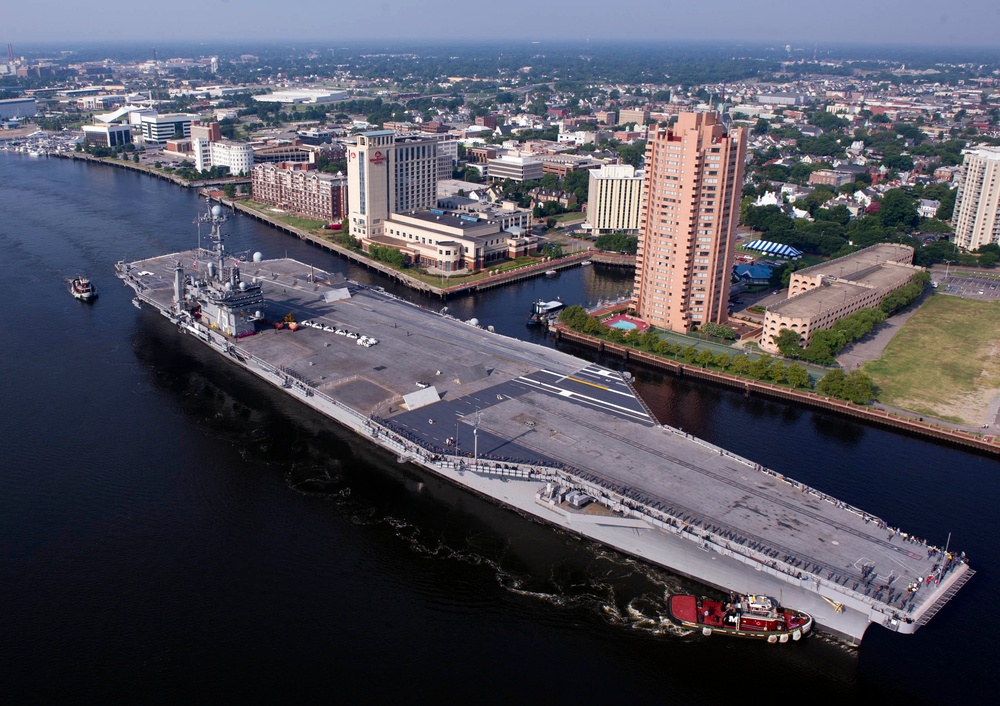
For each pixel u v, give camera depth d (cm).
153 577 17250
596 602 17088
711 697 14812
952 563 16250
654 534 17488
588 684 14988
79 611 16212
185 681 14650
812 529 17200
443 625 16288
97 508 19575
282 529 19038
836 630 16075
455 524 19488
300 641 15688
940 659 15750
